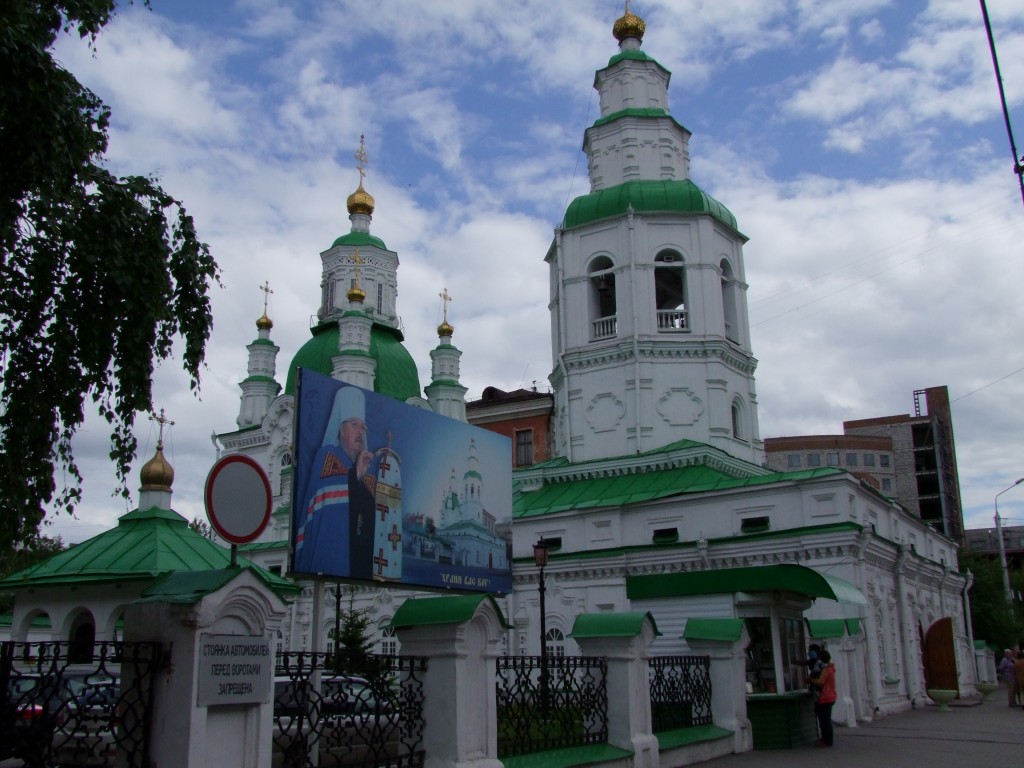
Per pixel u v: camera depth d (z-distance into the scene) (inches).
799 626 869.8
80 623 1058.7
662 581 840.9
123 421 543.8
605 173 1665.8
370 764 459.5
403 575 799.7
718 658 739.4
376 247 2482.8
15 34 443.5
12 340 520.7
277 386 2481.5
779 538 1209.4
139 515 1122.7
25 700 329.7
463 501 900.6
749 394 1592.0
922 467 4072.3
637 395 1496.1
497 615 490.0
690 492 1315.2
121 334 530.3
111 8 521.7
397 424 824.3
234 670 361.7
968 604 1926.7
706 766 646.5
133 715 346.0
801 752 732.0
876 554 1255.5
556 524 1424.7
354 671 448.1
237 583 364.5
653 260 1550.2
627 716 590.2
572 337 1579.7
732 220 1616.6
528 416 2605.8
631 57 1701.5
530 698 537.0
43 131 453.1
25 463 515.2
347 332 2194.9
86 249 510.3
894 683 1249.4
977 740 833.5
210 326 567.5
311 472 710.5
